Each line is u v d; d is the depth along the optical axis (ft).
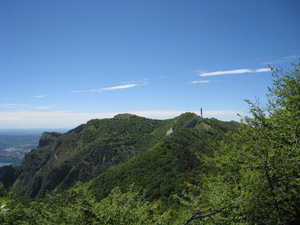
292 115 32.53
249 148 32.37
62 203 34.40
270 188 27.68
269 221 29.55
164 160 246.88
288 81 37.86
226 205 30.53
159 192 180.04
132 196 38.06
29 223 29.32
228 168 43.73
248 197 27.99
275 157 27.78
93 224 29.78
